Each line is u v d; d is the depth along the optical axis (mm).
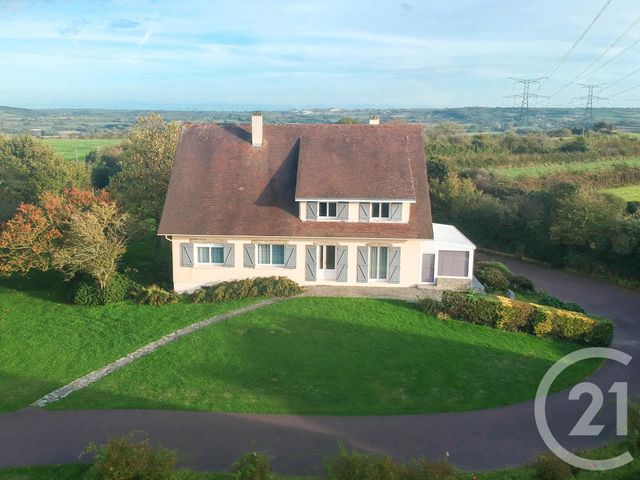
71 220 32594
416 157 35562
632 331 28656
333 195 32031
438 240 33062
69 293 31984
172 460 14930
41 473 15727
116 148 93062
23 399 20828
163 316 28859
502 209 47156
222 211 33406
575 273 40812
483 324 27469
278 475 15391
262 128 36844
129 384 21703
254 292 31078
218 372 22547
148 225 41188
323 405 19969
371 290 32188
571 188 43562
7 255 31781
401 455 16875
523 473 15383
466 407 19938
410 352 24281
